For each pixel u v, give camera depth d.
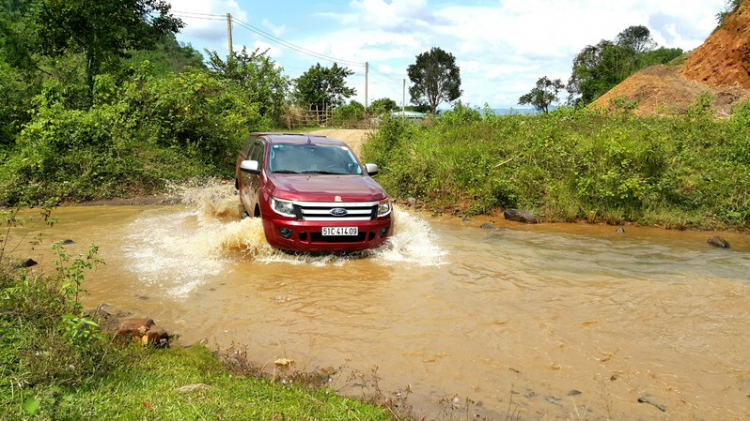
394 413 3.18
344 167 8.35
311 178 7.70
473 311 5.15
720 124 13.92
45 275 5.75
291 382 3.60
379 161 16.23
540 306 5.31
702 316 5.07
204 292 5.58
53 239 7.78
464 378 3.81
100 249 7.20
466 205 11.64
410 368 3.95
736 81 27.70
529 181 11.47
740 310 5.24
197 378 3.45
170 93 14.95
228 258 6.91
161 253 7.07
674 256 7.54
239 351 4.18
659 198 10.67
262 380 3.57
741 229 9.63
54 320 3.78
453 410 3.36
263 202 7.35
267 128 22.62
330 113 50.28
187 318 4.88
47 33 16.95
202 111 15.18
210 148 15.48
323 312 5.08
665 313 5.14
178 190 12.78
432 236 8.78
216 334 4.55
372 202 7.18
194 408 2.82
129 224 9.04
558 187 11.10
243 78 32.28
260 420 2.80
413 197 12.70
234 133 16.12
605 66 47.56
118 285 5.71
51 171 12.02
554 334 4.61
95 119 13.02
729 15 29.22
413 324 4.81
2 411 2.56
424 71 88.38
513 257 7.34
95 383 3.11
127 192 12.23
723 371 3.97
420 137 16.55
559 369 3.97
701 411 3.41
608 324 4.86
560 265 6.93
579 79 49.94
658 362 4.10
